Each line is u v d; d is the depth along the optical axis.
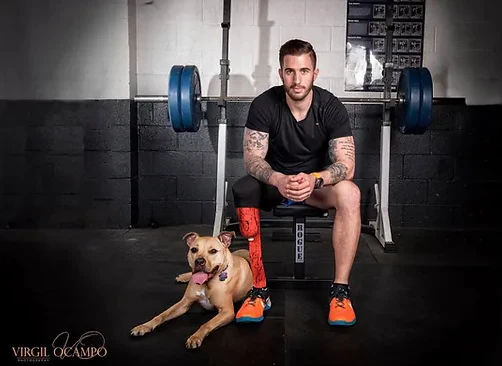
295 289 2.30
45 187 3.55
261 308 1.94
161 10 3.58
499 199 3.59
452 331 1.87
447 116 3.55
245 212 1.94
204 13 3.58
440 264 2.74
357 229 1.93
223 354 1.68
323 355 1.67
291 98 1.95
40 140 3.52
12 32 3.47
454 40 3.53
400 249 3.04
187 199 3.68
